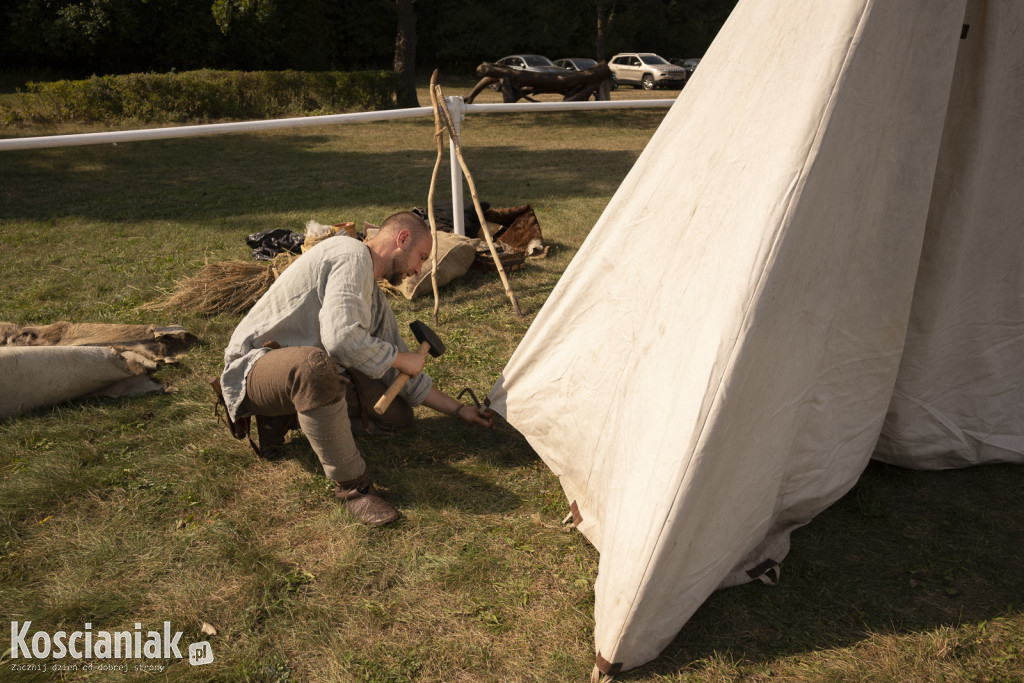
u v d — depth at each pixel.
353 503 2.85
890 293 2.40
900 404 2.99
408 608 2.40
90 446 3.30
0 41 25.41
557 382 2.98
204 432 3.46
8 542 2.69
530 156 12.99
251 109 19.97
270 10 20.12
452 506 2.93
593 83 19.89
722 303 2.12
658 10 42.28
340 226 4.73
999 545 2.70
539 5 37.94
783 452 2.31
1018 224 2.81
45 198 9.23
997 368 3.04
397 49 22.12
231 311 5.01
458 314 5.04
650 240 2.62
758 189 2.16
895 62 2.12
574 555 2.66
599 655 2.15
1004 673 2.15
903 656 2.21
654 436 2.22
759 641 2.28
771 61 2.29
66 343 4.16
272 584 2.48
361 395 3.19
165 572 2.55
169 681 2.10
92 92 17.42
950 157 2.61
